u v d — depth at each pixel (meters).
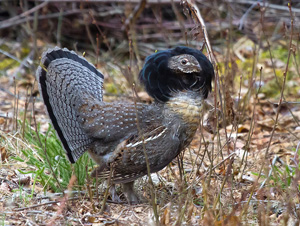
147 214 8.09
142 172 8.23
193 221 7.56
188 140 8.49
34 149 9.96
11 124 12.01
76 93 8.60
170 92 8.32
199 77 8.41
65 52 8.93
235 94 14.20
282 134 12.18
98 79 9.21
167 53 8.45
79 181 8.84
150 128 8.25
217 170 10.05
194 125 8.36
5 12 20.31
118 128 8.31
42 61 8.54
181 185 8.01
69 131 8.41
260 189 8.32
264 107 14.52
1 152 9.78
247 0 20.06
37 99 14.59
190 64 8.16
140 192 9.11
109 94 15.09
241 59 17.30
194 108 8.28
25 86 15.99
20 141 10.05
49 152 9.23
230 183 8.63
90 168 9.52
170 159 8.33
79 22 19.27
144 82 8.52
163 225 7.22
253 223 7.54
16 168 9.45
